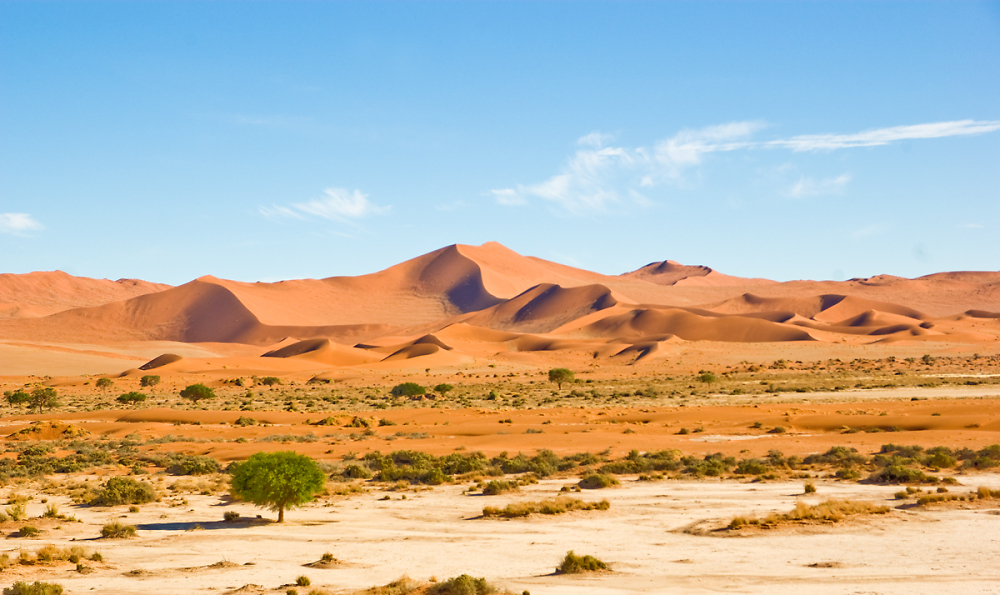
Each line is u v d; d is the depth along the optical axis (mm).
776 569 18000
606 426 65438
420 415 79125
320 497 33750
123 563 20234
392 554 21125
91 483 40219
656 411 77625
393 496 33969
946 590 15375
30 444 62156
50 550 20531
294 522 27547
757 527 23812
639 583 16781
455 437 61188
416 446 53844
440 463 43656
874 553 19594
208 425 77812
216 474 43625
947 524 23641
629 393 114312
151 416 83250
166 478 42250
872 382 123625
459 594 15281
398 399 113188
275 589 16906
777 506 28469
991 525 23375
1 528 26594
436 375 178375
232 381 160750
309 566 19609
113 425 75812
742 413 71375
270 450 53750
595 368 195750
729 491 32750
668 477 37531
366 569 19125
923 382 119875
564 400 105000
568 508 28750
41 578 18312
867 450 46000
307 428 70375
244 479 27516
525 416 76125
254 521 27781
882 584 16094
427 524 26562
